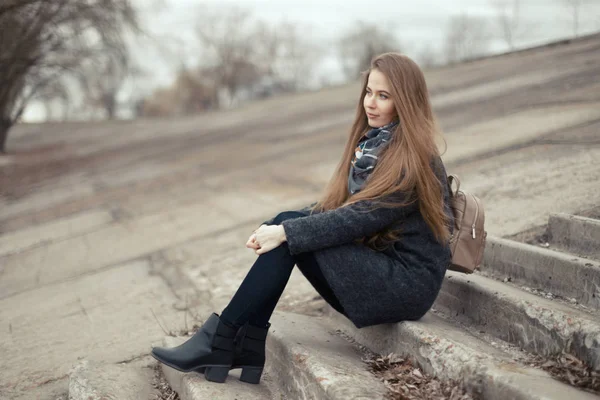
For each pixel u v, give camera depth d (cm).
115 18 1521
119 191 967
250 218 614
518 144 565
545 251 284
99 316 399
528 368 200
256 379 247
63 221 804
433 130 241
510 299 242
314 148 981
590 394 181
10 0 1252
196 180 916
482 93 1014
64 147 2156
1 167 1691
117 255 571
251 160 1006
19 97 2127
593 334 204
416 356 229
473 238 249
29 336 378
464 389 199
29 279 538
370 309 237
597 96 691
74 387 263
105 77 1781
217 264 487
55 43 1534
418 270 238
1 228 840
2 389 300
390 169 235
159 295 430
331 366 225
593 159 448
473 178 496
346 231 233
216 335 237
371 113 251
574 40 1542
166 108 5338
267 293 236
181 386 250
